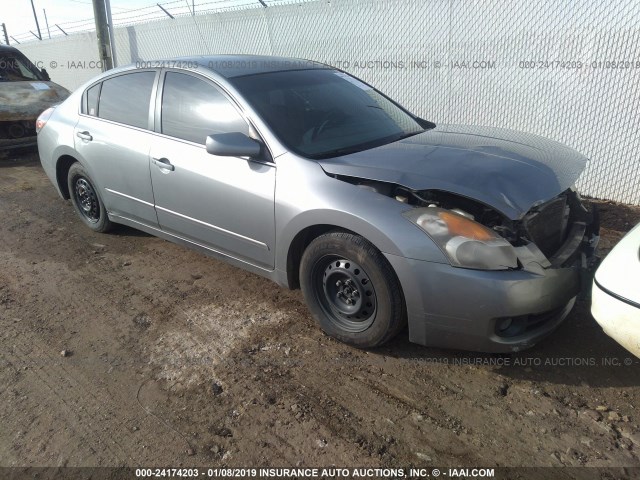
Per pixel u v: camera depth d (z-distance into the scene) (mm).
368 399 2744
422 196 2809
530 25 5820
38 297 3973
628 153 5535
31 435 2592
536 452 2367
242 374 2979
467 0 6191
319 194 2992
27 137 8617
